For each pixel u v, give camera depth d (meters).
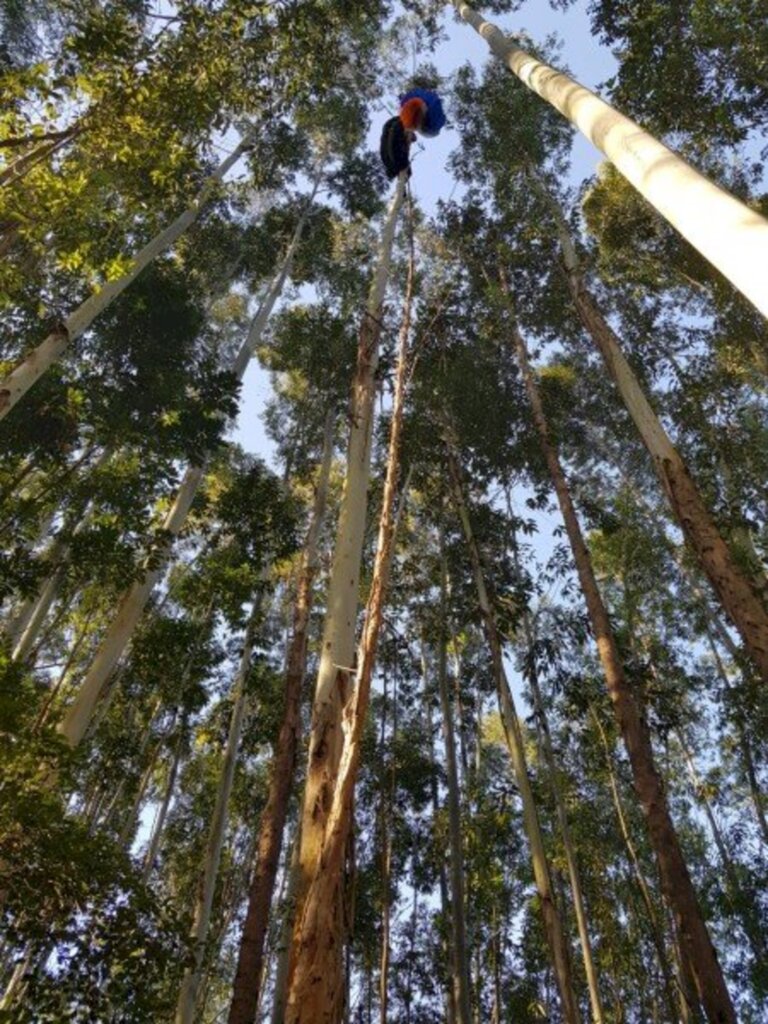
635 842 11.79
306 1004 2.49
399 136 5.32
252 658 11.63
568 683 10.44
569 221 11.86
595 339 8.80
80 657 11.72
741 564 9.23
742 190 10.35
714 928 12.21
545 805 12.12
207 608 10.91
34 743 4.02
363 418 5.91
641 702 9.75
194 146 6.70
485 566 10.55
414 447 10.62
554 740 13.27
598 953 12.42
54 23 9.94
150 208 7.12
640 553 12.59
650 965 11.62
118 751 11.19
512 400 11.59
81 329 6.88
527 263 11.78
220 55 6.37
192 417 9.77
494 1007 11.12
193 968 4.30
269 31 7.33
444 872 11.29
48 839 3.76
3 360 8.85
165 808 11.10
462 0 10.31
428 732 13.18
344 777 2.57
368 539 11.59
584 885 12.11
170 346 10.48
